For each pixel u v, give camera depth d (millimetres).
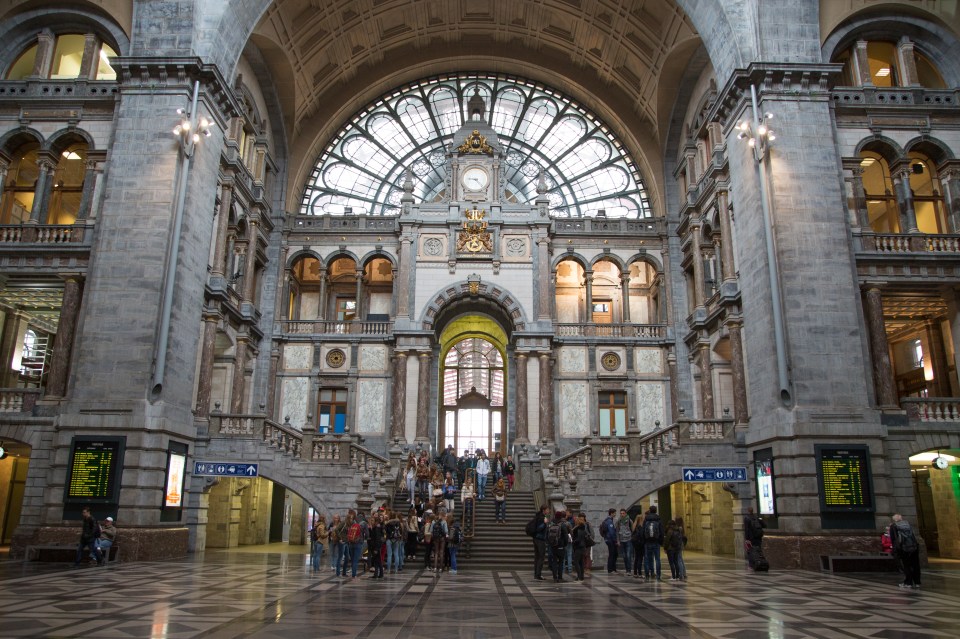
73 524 17047
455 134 32250
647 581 14023
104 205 19234
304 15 28000
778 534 17344
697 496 25922
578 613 9578
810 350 18156
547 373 28844
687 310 30109
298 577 13945
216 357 26688
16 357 24781
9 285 21328
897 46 23203
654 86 30484
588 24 30953
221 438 20688
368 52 32875
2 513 23641
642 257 31516
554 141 34781
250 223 27938
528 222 30406
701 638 7758
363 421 29172
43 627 7914
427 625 8453
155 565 15938
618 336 30422
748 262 20219
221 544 23312
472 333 33156
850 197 21000
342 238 31375
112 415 17641
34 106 21969
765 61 20219
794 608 10188
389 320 31062
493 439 32156
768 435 18281
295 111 31344
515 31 33469
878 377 19438
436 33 33656
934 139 21734
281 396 29438
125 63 19906
